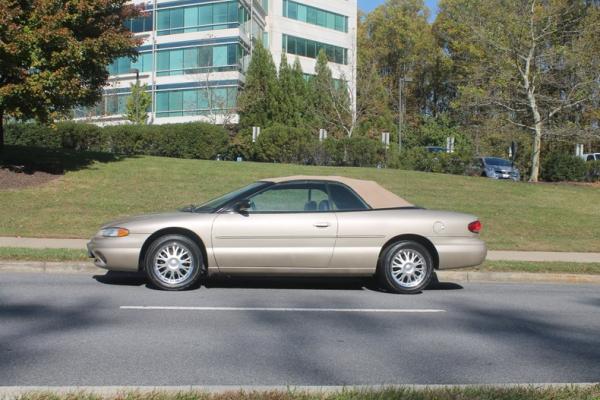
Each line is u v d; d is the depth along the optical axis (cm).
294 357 590
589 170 2981
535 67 2931
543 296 986
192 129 3247
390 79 6631
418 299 920
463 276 1138
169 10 4822
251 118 4425
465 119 4272
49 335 653
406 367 568
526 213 1859
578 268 1191
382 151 3030
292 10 5397
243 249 907
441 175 2436
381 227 930
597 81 2759
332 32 5656
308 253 912
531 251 1478
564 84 2838
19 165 2044
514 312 844
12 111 1820
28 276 1044
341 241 920
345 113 4597
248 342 641
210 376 527
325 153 3066
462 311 839
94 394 443
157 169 2184
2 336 645
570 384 497
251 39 4900
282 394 451
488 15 2842
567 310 867
